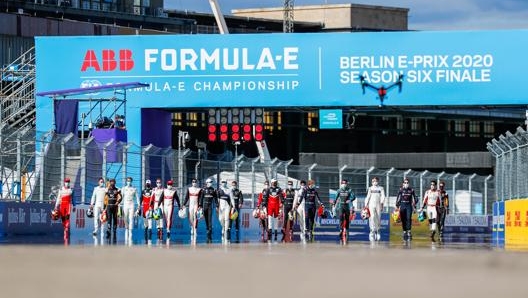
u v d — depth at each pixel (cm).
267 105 8356
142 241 4841
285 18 18488
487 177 8812
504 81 8188
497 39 8200
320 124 8431
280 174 7444
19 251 3281
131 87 7988
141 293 1670
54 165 5500
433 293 1659
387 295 1625
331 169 7700
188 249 3609
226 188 5609
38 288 1770
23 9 15062
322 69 8312
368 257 2916
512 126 16000
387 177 7931
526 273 2145
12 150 5231
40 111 8531
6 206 5078
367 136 15425
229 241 5106
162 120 8744
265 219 6088
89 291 1711
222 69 8394
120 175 5988
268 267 2358
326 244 4484
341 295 1630
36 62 8575
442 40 8225
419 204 8169
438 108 8531
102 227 5531
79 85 8531
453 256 3002
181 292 1686
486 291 1694
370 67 8281
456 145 15862
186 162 6694
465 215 8250
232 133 8419
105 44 8506
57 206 4931
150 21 17038
